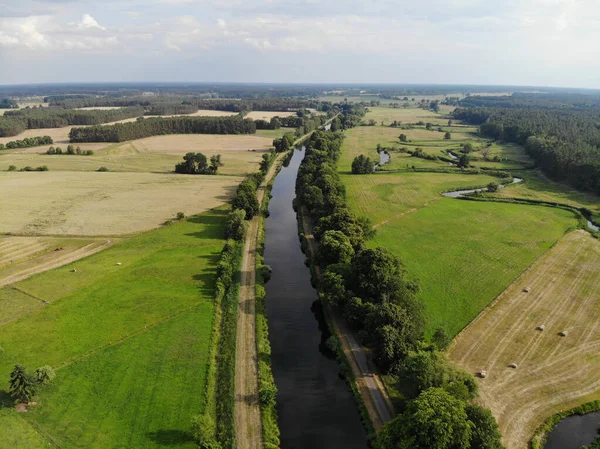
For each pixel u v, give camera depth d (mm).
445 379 52594
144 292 82375
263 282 90938
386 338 61125
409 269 94000
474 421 44812
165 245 105938
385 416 54188
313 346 71125
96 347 65812
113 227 119000
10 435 48875
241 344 68562
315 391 60594
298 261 103125
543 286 87438
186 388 57562
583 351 66875
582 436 52031
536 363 64000
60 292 82125
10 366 61062
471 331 71875
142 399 55406
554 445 50625
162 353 64562
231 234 110375
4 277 88500
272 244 113500
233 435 50188
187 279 87750
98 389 57000
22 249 103312
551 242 110625
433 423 42438
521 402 56344
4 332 69188
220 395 56625
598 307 79562
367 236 107188
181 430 50719
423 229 119875
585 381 60438
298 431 53406
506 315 76750
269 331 74688
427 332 70938
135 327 71125
